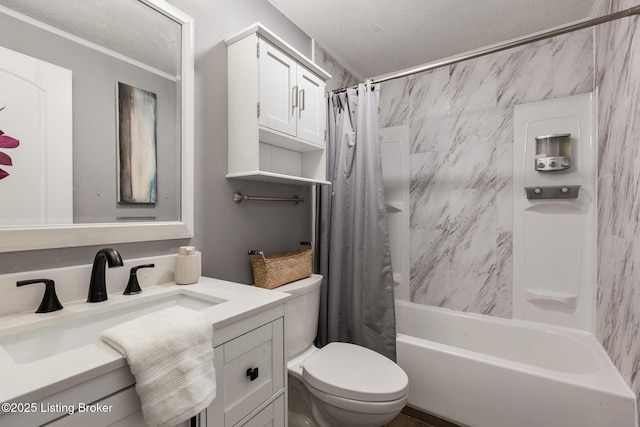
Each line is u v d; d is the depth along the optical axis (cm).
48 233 86
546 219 194
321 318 186
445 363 158
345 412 123
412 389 167
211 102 134
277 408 98
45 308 81
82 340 84
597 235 176
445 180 229
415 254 241
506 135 207
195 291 106
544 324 195
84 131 95
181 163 122
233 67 139
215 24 137
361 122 181
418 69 164
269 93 137
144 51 111
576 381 129
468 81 220
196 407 63
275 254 171
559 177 189
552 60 193
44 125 87
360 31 193
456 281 225
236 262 147
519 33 194
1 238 79
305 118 160
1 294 78
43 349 76
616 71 142
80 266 93
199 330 68
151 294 101
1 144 80
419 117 239
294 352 148
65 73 91
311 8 172
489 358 150
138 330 62
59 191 90
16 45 83
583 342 171
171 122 119
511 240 206
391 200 250
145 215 111
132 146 107
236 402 83
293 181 160
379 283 174
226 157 141
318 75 169
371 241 176
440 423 169
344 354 151
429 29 190
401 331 237
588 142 182
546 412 133
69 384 50
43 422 48
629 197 126
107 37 101
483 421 148
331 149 191
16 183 82
